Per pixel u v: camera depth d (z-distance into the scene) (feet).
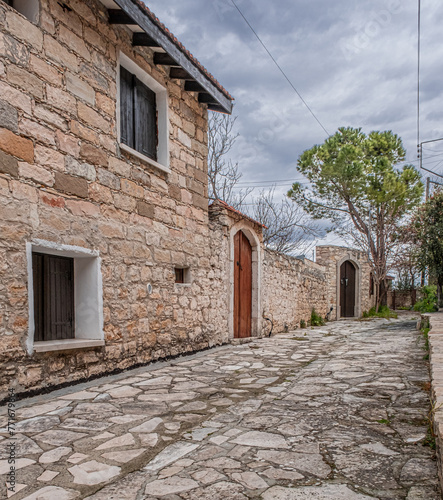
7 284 12.23
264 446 9.21
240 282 29.63
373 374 16.26
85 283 15.98
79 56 15.44
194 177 23.59
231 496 6.97
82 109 15.47
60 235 14.25
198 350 23.27
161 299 19.95
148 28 17.42
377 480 7.42
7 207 12.35
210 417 11.43
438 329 21.11
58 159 14.32
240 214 28.50
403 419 10.75
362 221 58.44
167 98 21.20
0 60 12.33
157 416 11.51
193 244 23.13
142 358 18.37
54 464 8.34
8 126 12.48
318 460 8.37
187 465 8.29
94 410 11.98
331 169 53.16
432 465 7.96
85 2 15.80
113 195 16.98
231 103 25.84
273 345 26.81
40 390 13.23
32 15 13.91
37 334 14.37
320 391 14.03
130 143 19.10
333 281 55.98
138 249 18.39
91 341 15.08
